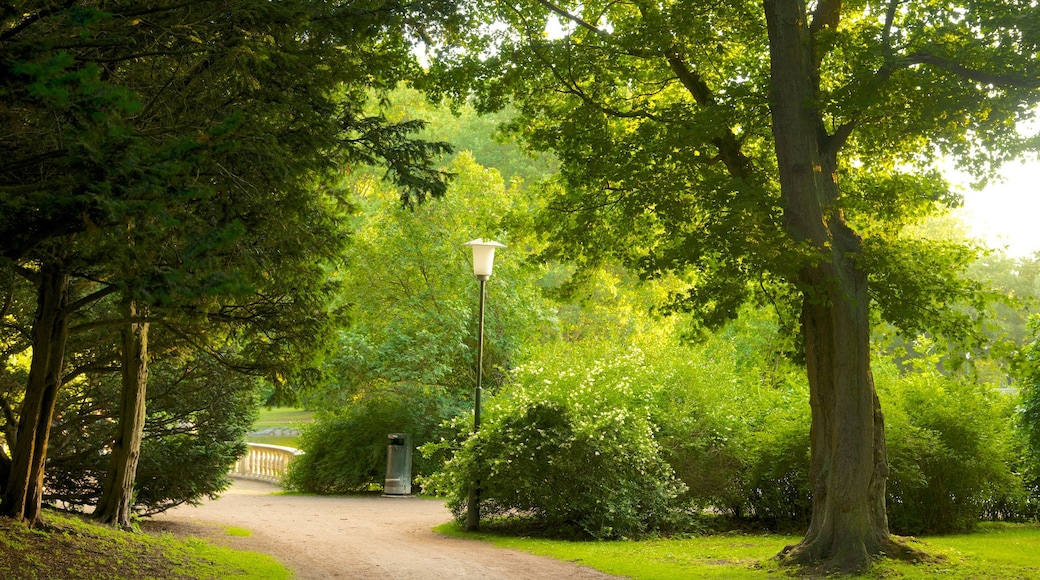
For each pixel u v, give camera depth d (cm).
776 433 1822
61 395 1459
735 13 1380
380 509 2108
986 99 1245
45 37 681
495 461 1600
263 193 930
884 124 1357
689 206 1260
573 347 2744
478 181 2959
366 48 1111
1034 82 1146
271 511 1973
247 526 1630
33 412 1086
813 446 1273
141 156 624
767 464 1809
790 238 1191
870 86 1184
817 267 1220
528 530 1661
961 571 1102
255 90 921
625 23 1478
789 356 1522
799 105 1255
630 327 3406
